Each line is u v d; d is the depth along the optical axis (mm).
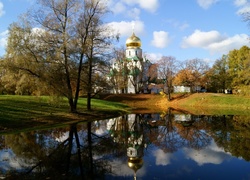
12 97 39562
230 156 16609
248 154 17109
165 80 87438
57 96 30125
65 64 30594
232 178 12367
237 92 76875
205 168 14023
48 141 21188
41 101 38219
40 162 15359
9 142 20250
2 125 24766
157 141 22344
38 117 29641
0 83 46469
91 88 35594
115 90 91625
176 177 12562
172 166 14500
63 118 32000
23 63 28000
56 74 29906
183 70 89312
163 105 77375
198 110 58594
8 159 15836
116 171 13633
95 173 13297
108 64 34906
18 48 28047
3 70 28141
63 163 15234
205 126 31703
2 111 28203
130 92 94625
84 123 31938
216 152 17781
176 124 34094
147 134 26250
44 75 28688
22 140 21016
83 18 31969
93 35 32406
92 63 34062
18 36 28078
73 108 34781
